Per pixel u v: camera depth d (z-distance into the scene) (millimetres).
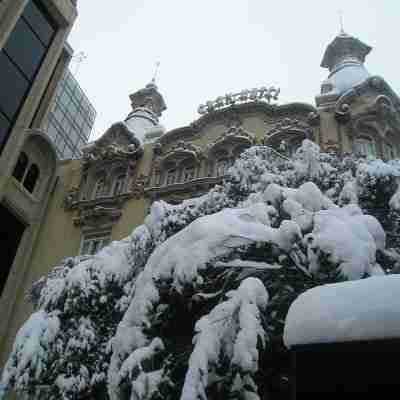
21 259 22891
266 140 22422
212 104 25141
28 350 14227
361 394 5270
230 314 9922
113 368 11109
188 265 10992
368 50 29453
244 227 11516
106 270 15352
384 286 5680
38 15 25672
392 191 14305
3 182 21875
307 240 11250
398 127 22234
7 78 23016
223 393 9719
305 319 5859
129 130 26203
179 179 23703
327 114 22469
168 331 11781
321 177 15023
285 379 10906
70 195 25016
